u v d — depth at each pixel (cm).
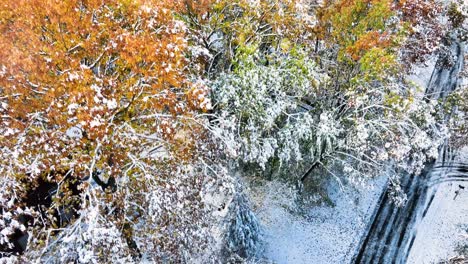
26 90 1238
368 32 2023
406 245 2722
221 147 1681
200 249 1734
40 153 1309
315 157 2673
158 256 1551
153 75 1361
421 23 2773
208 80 1927
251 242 2242
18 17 1227
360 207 2898
